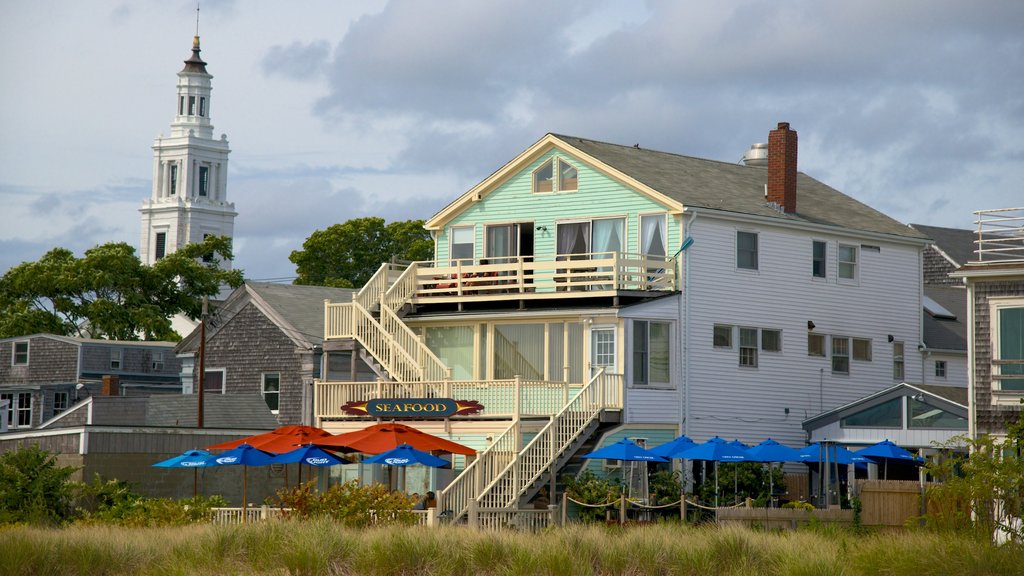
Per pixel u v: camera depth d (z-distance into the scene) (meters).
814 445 52.25
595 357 55.25
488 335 58.31
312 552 35.47
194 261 121.56
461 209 62.34
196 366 68.19
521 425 51.44
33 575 35.22
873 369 62.88
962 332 67.38
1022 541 35.66
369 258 117.75
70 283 111.75
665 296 55.53
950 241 84.50
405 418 55.22
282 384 64.56
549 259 59.44
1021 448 39.31
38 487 47.44
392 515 44.03
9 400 89.12
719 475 54.94
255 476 56.56
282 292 67.88
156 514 45.84
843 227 61.81
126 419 63.22
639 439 54.16
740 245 58.50
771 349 59.16
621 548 35.81
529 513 46.84
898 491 42.44
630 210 57.56
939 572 33.19
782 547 35.59
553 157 59.84
